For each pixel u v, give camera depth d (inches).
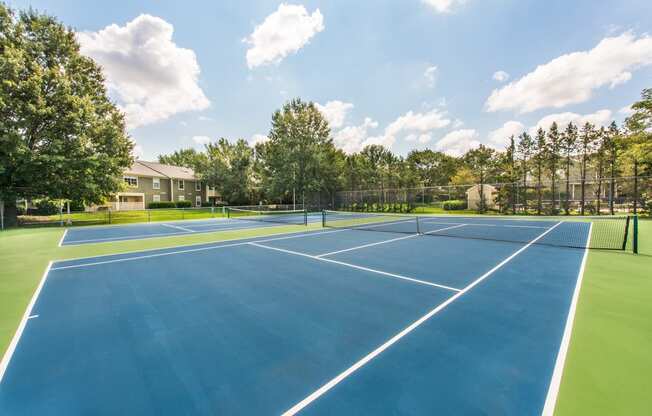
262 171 1435.8
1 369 99.7
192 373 97.6
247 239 429.4
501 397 83.0
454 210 1102.4
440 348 112.9
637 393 83.4
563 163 956.6
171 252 326.6
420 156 2123.5
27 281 213.8
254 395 85.4
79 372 98.3
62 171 668.7
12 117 607.8
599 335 122.5
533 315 145.3
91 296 179.3
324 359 105.8
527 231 494.3
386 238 428.1
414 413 76.9
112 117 818.8
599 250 319.6
